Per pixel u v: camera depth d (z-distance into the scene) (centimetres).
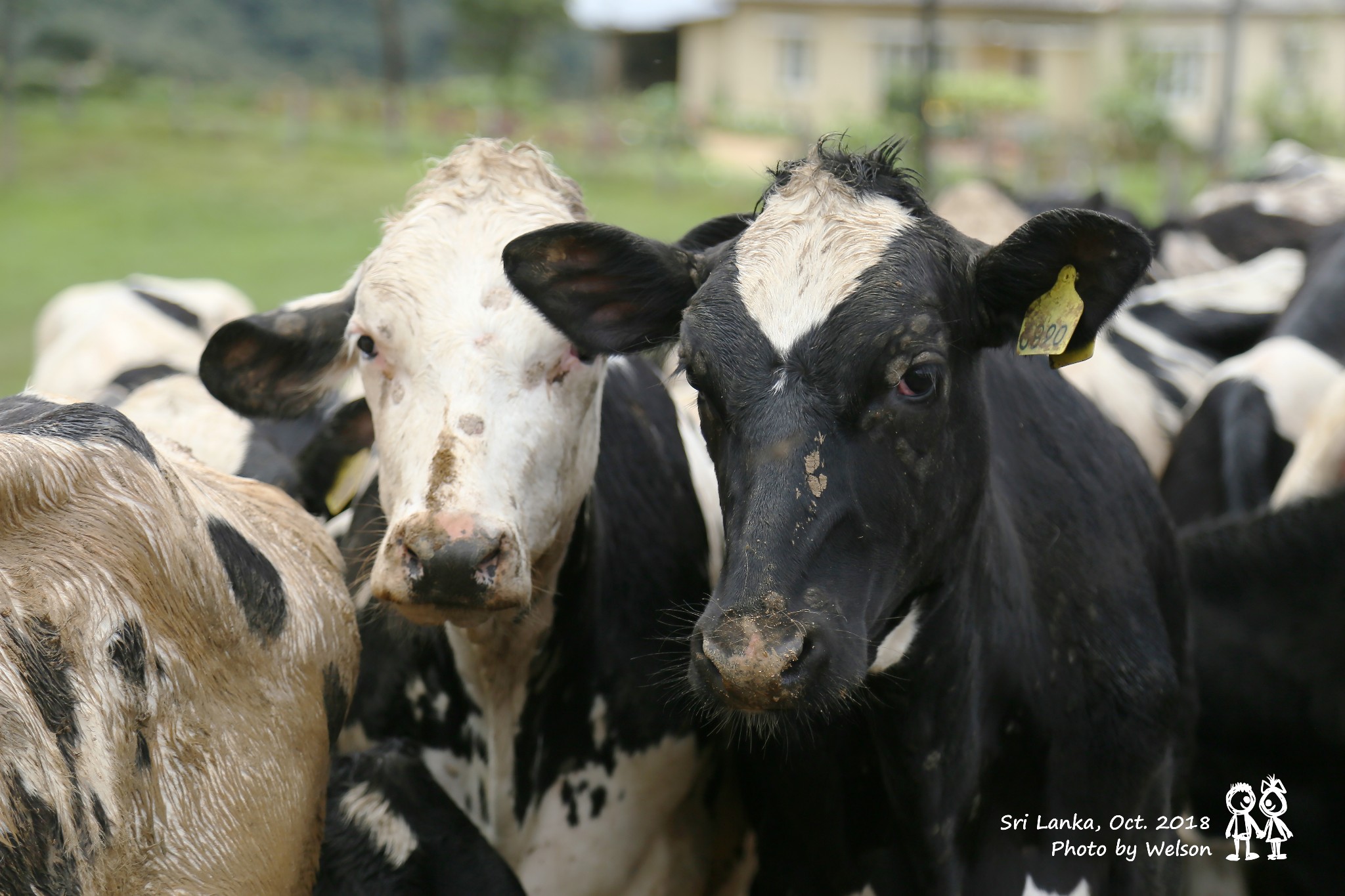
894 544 366
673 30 5634
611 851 485
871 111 5006
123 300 909
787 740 445
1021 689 437
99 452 325
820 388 355
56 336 937
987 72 5303
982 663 421
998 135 4038
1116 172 3897
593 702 473
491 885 424
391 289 426
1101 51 5225
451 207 442
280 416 489
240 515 378
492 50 5472
